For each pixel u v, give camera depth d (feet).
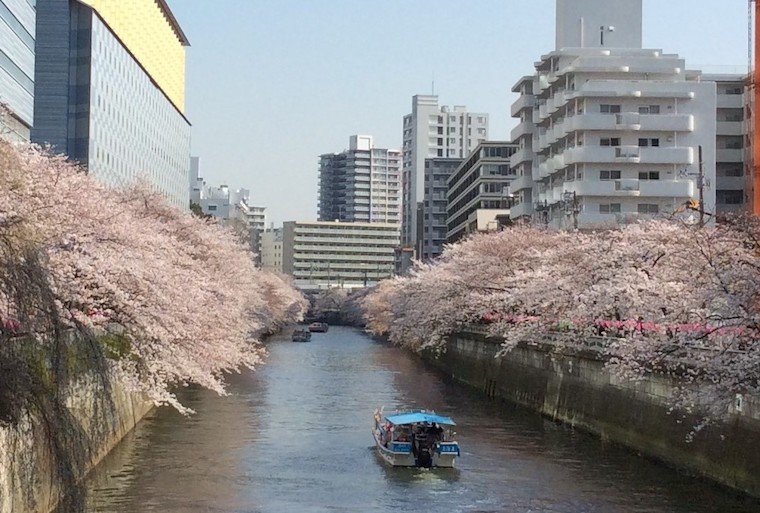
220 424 155.84
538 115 325.21
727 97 307.17
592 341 148.66
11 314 57.62
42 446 63.00
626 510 97.50
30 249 59.52
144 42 440.45
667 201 277.85
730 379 90.79
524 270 208.44
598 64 289.12
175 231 220.43
